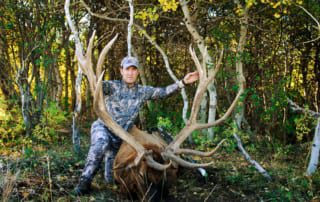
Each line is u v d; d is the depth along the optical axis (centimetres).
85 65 407
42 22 770
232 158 635
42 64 769
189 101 982
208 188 475
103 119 395
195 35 703
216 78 823
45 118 715
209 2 734
